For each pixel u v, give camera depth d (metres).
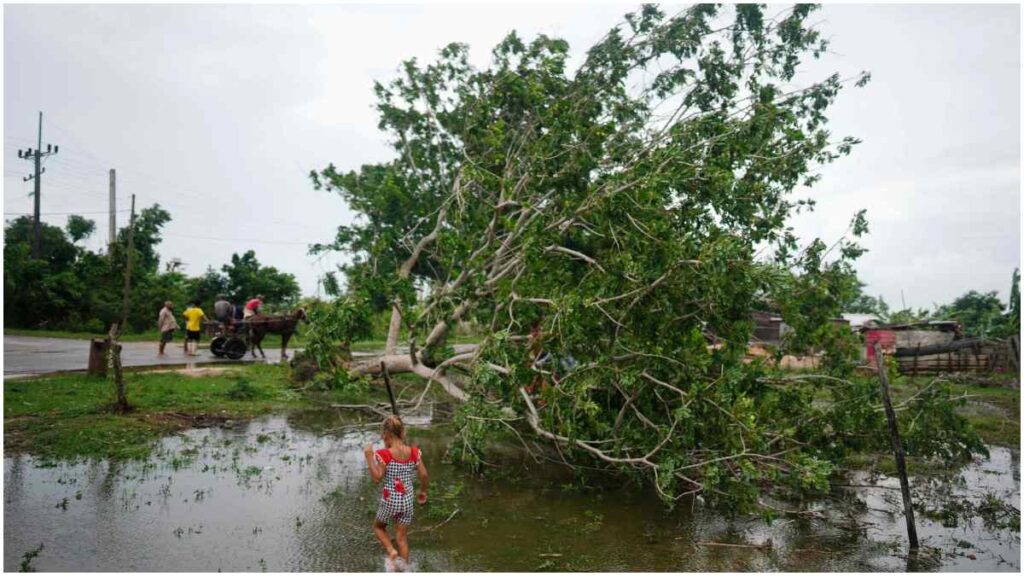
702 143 10.22
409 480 5.93
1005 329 22.03
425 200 15.04
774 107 10.55
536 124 12.74
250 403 12.66
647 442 8.11
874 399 8.73
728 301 8.16
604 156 11.79
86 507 6.80
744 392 8.21
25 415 10.37
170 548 5.88
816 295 11.00
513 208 12.69
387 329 16.98
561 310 8.59
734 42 12.19
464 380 13.70
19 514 6.54
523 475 8.92
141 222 36.38
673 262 7.95
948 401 8.79
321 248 13.56
